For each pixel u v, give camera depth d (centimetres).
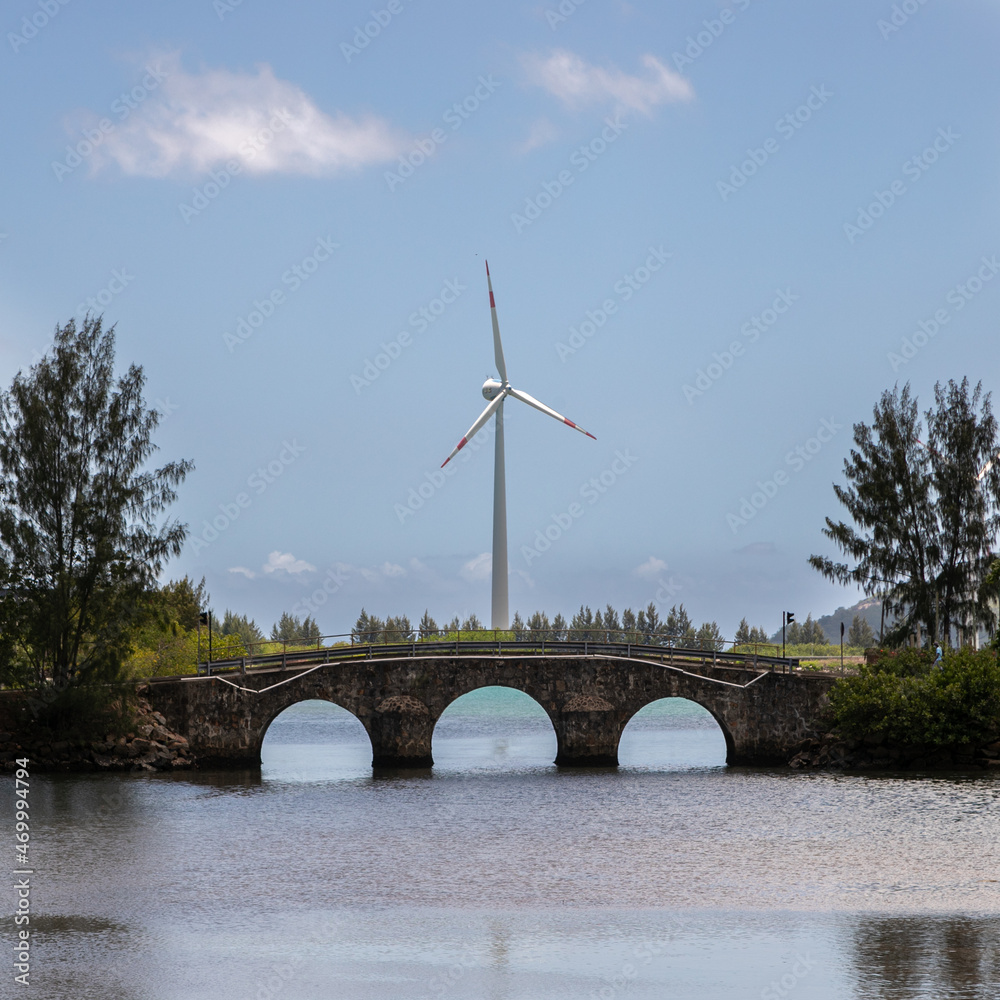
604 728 7656
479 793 6506
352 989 2962
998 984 2938
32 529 7194
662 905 3791
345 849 4794
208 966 3158
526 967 3125
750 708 7725
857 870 4312
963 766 7369
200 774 7138
